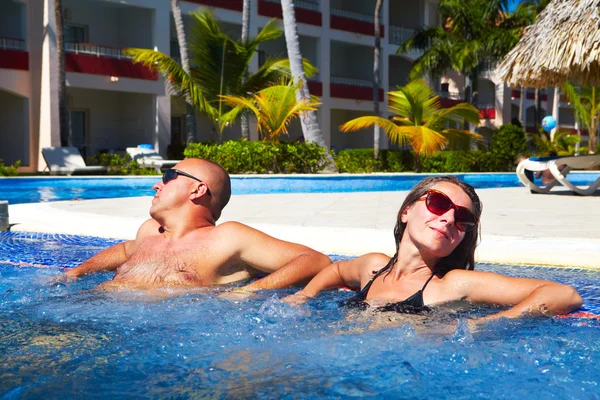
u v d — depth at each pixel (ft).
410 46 90.27
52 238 14.87
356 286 8.32
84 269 9.64
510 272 10.64
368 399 4.61
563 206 25.31
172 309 7.36
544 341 6.02
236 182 41.39
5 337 6.26
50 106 62.64
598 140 137.59
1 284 9.11
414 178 45.70
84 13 69.97
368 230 14.90
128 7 72.23
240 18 79.41
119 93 74.18
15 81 61.36
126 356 5.64
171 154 70.69
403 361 5.43
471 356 5.54
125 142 74.08
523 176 34.19
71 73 63.36
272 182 41.91
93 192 40.24
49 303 7.70
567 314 6.98
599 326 6.62
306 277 8.47
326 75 88.22
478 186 48.75
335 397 4.65
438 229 6.86
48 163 55.01
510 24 88.48
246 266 8.87
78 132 71.51
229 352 5.74
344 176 43.04
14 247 13.37
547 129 86.17
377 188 44.09
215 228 8.84
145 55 54.39
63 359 5.57
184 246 8.74
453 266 7.43
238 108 53.42
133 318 6.98
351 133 101.71
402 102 57.82
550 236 14.83
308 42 90.68
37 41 62.69
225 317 7.00
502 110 120.26
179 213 8.91
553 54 30.53
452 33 88.38
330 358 5.54
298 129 93.20
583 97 88.63
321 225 17.93
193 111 60.70
